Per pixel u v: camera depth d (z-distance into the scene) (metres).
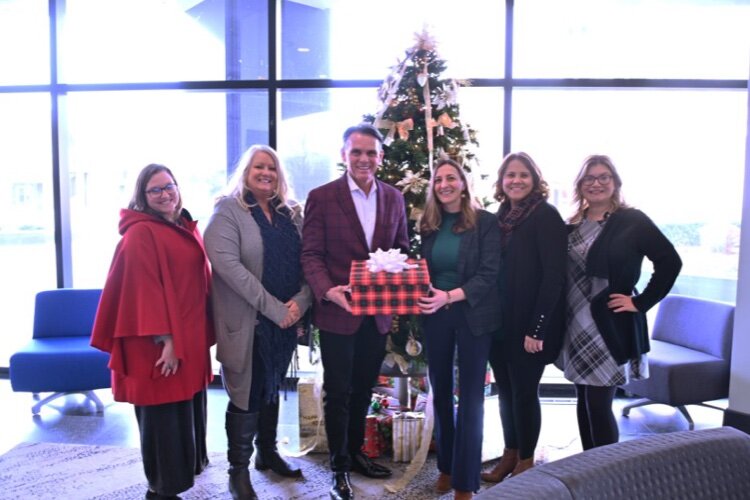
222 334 2.28
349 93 3.83
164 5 3.84
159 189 2.19
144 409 2.25
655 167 3.74
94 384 3.34
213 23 3.83
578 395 2.48
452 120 2.79
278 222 2.36
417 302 2.15
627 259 2.23
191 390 2.22
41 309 3.66
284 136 3.91
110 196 4.10
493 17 3.62
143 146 4.04
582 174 2.34
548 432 3.22
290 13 3.79
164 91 3.89
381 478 2.63
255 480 2.64
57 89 3.88
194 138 4.00
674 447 0.90
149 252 2.13
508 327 2.33
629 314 2.25
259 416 2.65
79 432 3.23
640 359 2.32
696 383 3.09
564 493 0.79
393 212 2.40
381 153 2.43
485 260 2.26
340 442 2.42
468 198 2.32
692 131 3.71
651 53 3.62
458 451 2.27
